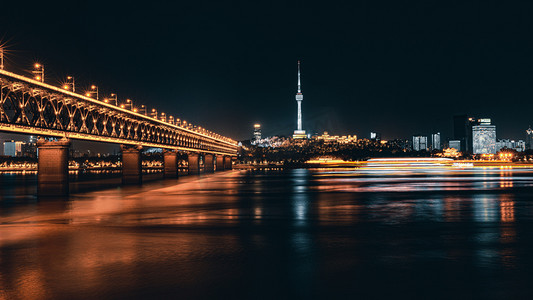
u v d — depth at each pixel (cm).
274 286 2477
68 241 3753
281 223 4759
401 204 6712
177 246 3509
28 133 7275
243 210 6056
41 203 7206
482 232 4084
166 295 2344
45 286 2497
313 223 4750
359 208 6197
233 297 2311
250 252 3284
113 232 4206
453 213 5528
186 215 5525
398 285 2477
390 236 3912
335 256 3141
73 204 7019
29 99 7238
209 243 3622
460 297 2289
